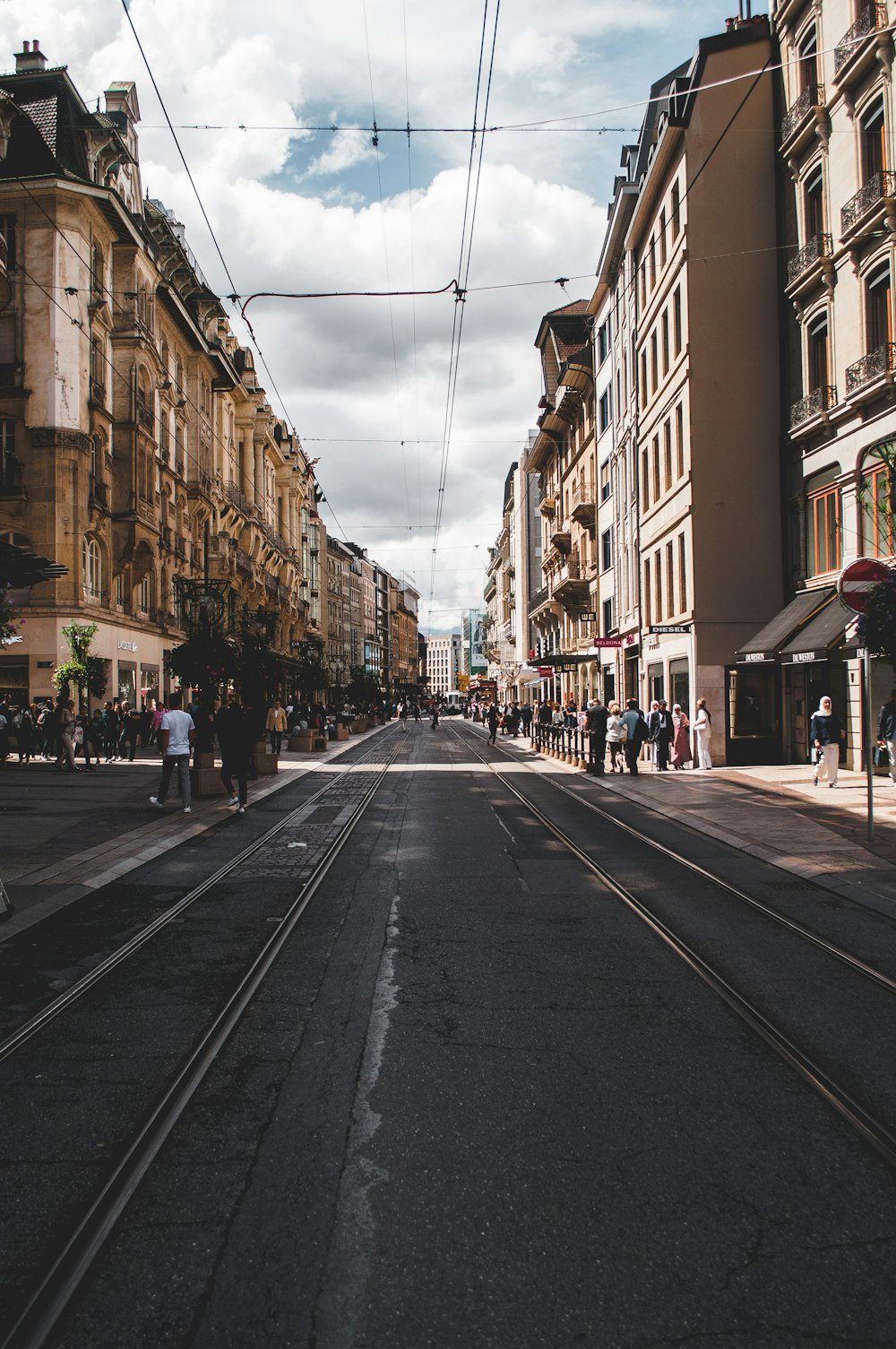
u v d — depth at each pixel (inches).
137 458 1409.9
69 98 1322.6
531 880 371.6
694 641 990.4
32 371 1243.8
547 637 2399.1
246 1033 198.5
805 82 911.0
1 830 495.8
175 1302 109.2
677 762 979.9
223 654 798.5
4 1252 119.6
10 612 668.7
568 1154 144.6
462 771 970.7
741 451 992.2
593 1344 101.9
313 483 3432.6
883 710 662.5
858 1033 198.8
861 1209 129.1
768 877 381.4
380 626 6053.2
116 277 1411.2
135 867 403.2
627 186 1283.2
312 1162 142.4
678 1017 208.7
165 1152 145.7
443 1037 195.6
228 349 2153.1
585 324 1749.5
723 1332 103.7
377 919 303.7
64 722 920.3
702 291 995.9
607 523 1574.8
